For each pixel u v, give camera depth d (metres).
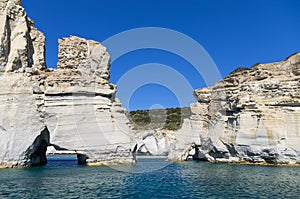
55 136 36.66
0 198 19.45
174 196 21.50
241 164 48.34
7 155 34.22
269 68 54.91
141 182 27.42
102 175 30.64
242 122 50.12
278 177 31.52
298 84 47.78
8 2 37.62
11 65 36.12
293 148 45.22
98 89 39.94
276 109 47.88
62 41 44.19
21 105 35.59
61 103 37.41
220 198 20.98
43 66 42.16
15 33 37.59
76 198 19.97
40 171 32.25
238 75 58.53
